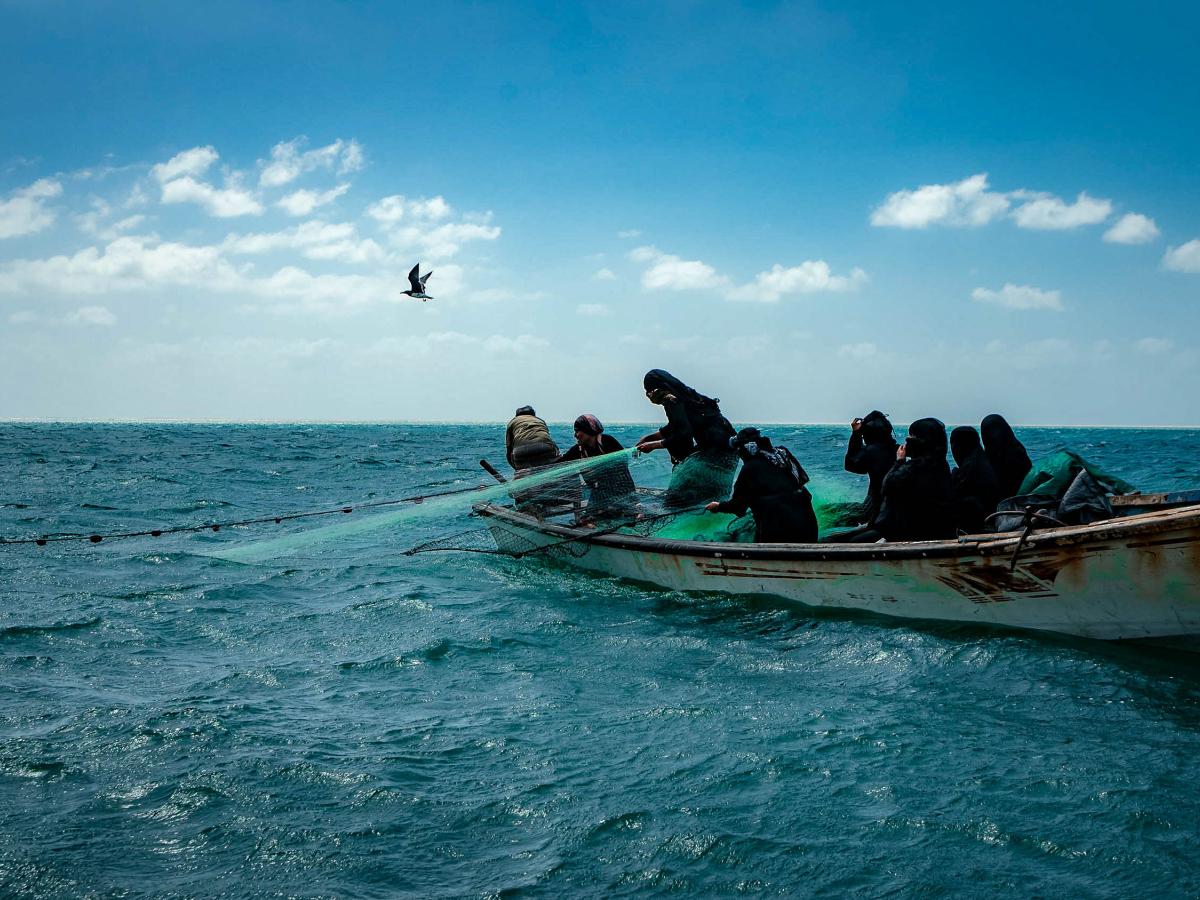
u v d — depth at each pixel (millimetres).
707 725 5160
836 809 4090
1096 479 7133
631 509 10297
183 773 4504
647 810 4109
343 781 4422
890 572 7219
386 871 3617
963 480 7961
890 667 6160
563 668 6418
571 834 3906
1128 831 3818
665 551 8914
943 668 6078
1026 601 6609
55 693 5781
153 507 17641
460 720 5309
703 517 10359
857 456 9281
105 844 3818
